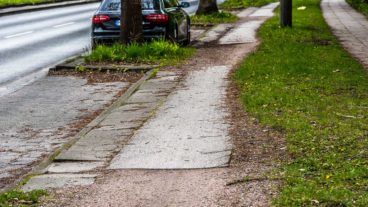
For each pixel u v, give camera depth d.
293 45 23.55
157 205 7.67
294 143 9.99
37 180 8.80
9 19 38.69
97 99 15.34
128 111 13.06
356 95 13.80
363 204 7.24
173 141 10.52
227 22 36.75
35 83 17.52
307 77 16.20
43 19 38.53
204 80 16.50
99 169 9.23
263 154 9.60
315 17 39.59
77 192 8.25
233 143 10.27
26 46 25.36
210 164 9.23
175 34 23.28
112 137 10.95
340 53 21.17
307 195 7.56
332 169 8.64
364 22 36.28
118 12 22.30
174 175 8.80
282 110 12.37
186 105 13.38
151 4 22.52
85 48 24.58
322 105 12.70
